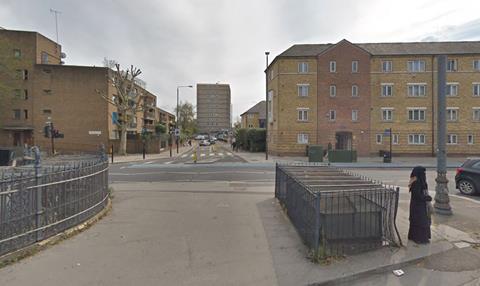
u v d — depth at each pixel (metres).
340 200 4.96
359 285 4.06
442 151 7.52
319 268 4.35
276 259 4.67
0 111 35.31
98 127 36.91
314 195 4.79
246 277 4.10
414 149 31.53
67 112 36.59
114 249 5.03
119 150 34.38
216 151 41.50
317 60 31.61
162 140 40.56
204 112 127.19
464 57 31.17
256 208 8.20
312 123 31.64
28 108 36.16
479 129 31.12
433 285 4.05
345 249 4.86
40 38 37.12
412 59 31.56
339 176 7.34
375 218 5.06
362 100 31.66
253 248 5.14
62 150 36.25
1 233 4.49
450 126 31.31
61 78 36.53
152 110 63.72
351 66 31.64
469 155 31.20
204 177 15.62
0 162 17.97
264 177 15.61
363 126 31.62
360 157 30.86
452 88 31.36
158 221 6.78
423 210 5.37
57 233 5.48
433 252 4.95
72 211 5.95
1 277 3.97
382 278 4.25
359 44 33.72
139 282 3.93
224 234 5.89
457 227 6.47
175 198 9.60
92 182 6.78
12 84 33.47
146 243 5.34
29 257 4.61
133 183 13.38
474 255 5.00
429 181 14.57
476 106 31.16
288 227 6.39
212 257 4.75
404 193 10.93
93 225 6.39
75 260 4.56
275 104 33.09
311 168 8.78
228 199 9.48
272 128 34.56
